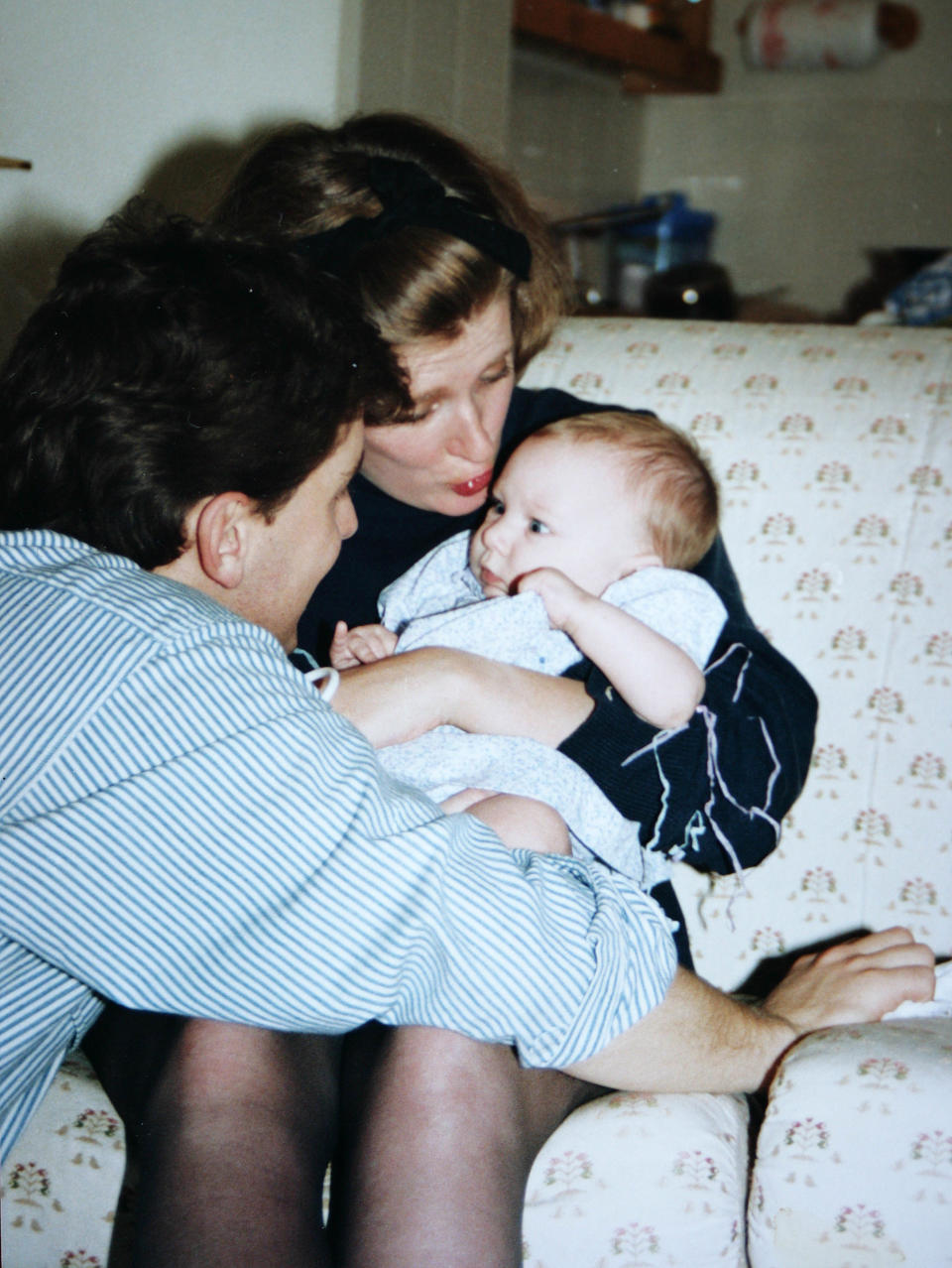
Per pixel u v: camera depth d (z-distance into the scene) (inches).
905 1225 29.4
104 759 26.2
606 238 116.5
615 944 30.0
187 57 69.7
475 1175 28.4
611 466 43.6
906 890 45.1
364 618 47.2
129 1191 33.0
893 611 46.1
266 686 27.9
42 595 28.1
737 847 40.4
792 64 113.4
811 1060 32.3
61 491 30.5
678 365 51.5
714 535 45.4
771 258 118.2
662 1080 32.3
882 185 113.2
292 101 73.9
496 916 28.2
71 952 25.9
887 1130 30.1
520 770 38.1
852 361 49.7
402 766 38.6
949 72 109.0
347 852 26.4
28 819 25.9
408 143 40.9
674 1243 30.8
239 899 25.9
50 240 68.3
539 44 102.1
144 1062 32.0
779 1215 30.5
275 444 30.5
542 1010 28.7
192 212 56.4
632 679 38.4
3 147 65.5
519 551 44.0
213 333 29.6
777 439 48.6
